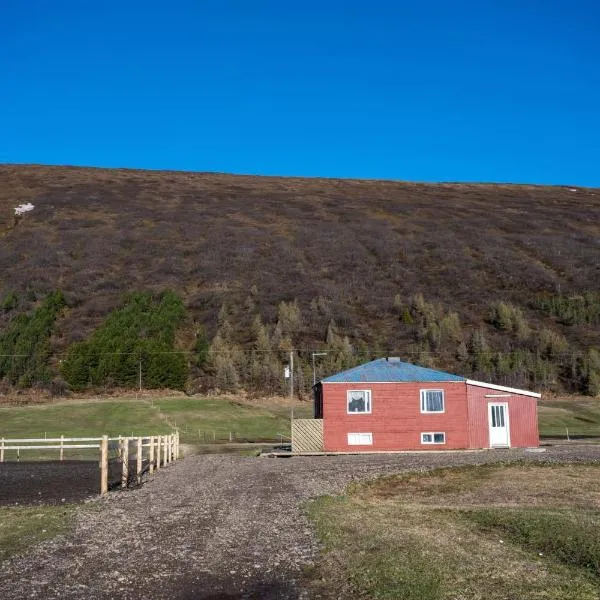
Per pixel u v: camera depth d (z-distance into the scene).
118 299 64.94
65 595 7.84
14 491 18.22
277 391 52.78
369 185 137.00
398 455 28.41
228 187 124.56
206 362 55.72
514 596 7.59
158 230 88.44
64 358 55.06
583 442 35.09
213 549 10.13
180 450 33.94
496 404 32.19
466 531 11.21
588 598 7.55
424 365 55.50
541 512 13.14
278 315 62.62
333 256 80.50
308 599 7.70
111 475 22.06
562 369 56.53
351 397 31.81
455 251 83.00
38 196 106.62
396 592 7.70
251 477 20.34
